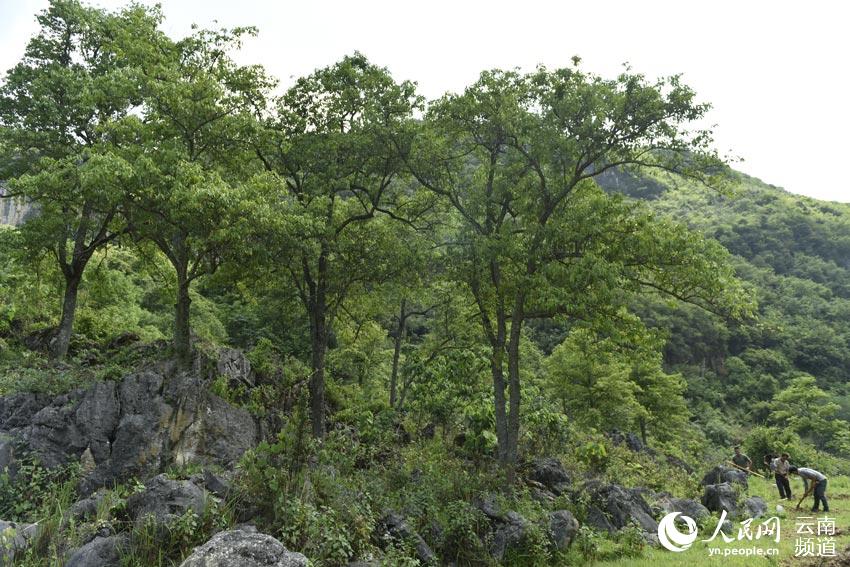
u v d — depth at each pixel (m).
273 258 15.09
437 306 25.69
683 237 14.61
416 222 20.31
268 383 17.55
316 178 17.59
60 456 11.12
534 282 14.62
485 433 17.14
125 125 14.28
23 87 17.89
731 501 15.02
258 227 13.55
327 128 18.08
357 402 22.31
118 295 27.64
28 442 11.02
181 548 7.89
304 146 17.58
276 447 9.80
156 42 16.44
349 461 11.64
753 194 140.75
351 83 17.36
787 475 16.64
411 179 19.86
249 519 8.87
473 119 16.36
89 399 11.98
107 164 11.95
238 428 13.43
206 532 8.20
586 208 15.20
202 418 12.69
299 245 14.74
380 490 11.23
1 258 18.70
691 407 65.50
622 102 15.39
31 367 15.33
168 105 14.84
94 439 11.54
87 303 25.75
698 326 80.12
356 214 19.59
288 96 17.84
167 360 14.25
